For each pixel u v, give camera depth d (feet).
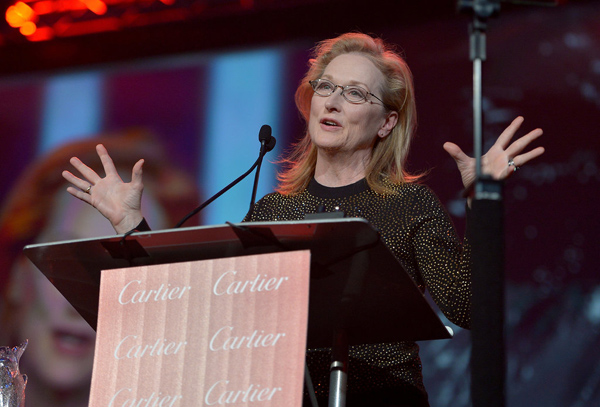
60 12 35.09
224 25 33.06
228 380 7.33
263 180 31.12
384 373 10.59
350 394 10.59
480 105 8.00
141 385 7.64
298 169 12.89
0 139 35.53
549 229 26.68
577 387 25.63
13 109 35.70
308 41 31.78
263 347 7.31
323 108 12.16
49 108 35.29
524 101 27.78
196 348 7.54
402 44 29.89
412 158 28.53
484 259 7.73
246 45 32.65
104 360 7.88
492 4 8.16
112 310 8.03
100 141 34.22
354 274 7.76
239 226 7.43
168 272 7.91
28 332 33.45
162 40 34.04
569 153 26.94
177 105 33.30
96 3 34.53
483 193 7.88
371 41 13.01
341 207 11.91
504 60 28.25
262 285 7.50
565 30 27.76
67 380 32.76
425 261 11.05
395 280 7.77
